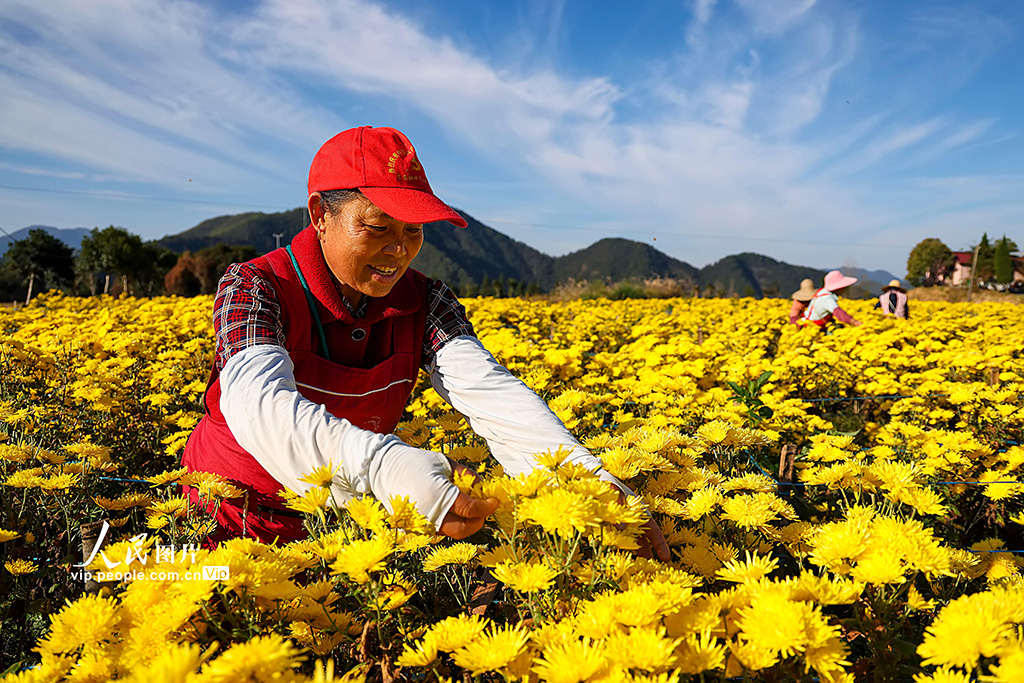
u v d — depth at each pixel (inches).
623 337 356.2
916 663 48.3
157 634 36.0
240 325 54.9
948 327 355.3
